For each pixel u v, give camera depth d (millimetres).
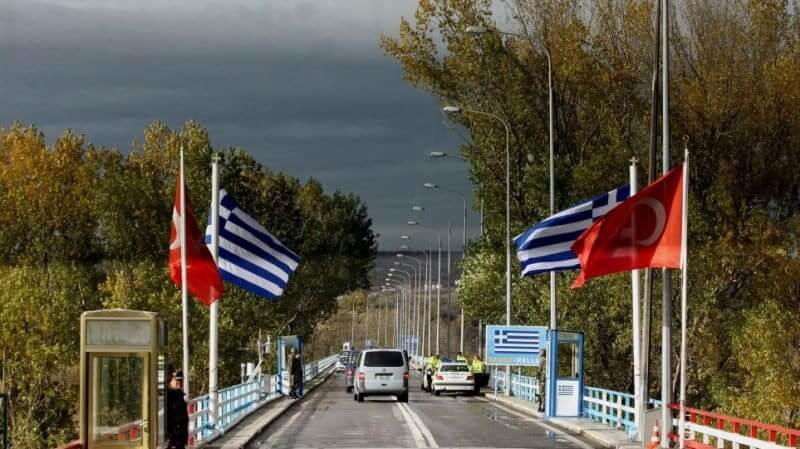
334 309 154750
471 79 100312
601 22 97250
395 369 87312
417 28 100562
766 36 90875
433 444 48312
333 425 60281
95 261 115250
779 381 77375
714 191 88875
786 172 89875
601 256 42562
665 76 45219
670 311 45156
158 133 113688
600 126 99500
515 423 62281
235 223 56438
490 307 105250
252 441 50125
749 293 85625
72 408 109562
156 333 35500
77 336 111000
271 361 111750
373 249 161625
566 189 97250
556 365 63375
